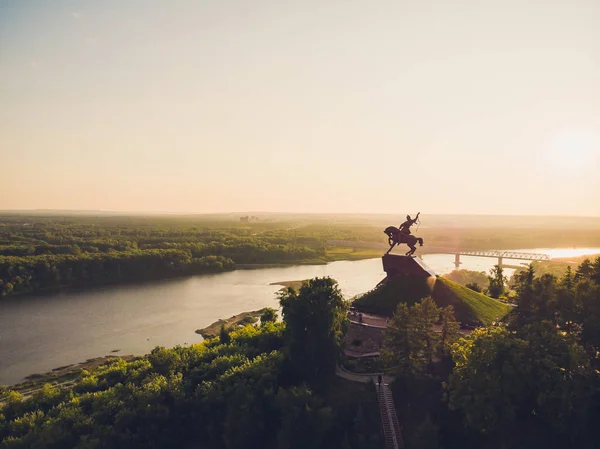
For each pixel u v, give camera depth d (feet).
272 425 257.34
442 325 265.54
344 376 275.18
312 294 283.38
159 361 306.76
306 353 276.41
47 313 556.10
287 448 236.43
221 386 269.64
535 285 314.55
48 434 233.14
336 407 252.01
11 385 350.02
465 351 227.81
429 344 258.16
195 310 574.97
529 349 217.77
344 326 298.35
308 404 246.88
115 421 248.11
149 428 251.80
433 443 218.18
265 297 652.48
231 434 248.93
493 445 217.36
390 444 225.35
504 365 211.82
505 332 229.04
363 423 239.09
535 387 211.00
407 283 352.49
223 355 320.91
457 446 223.71
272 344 334.65
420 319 257.14
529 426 216.95
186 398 269.44
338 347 277.85
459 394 221.66
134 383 291.58
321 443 237.66
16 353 419.54
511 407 207.82
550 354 215.31
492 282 447.01
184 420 264.72
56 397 281.95
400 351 256.32
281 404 249.75
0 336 466.29
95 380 306.35
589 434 210.18
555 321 279.69
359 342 309.01
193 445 261.03
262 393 261.85
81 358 407.85
